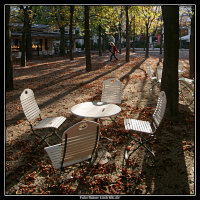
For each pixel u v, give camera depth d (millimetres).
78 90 10375
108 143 5141
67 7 24406
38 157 4566
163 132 5602
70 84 11766
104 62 22500
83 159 3674
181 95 8977
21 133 5770
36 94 9836
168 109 6402
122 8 24953
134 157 4523
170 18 6066
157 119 4887
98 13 21656
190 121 6156
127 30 21672
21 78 13961
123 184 3713
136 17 26453
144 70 16266
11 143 5168
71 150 3371
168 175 3938
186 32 43250
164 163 4277
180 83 11141
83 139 3412
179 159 4406
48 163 4344
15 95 9688
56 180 3844
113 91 6598
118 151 4781
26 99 4957
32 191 3596
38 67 19547
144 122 5062
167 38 6215
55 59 28109
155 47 61156
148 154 4621
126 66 18859
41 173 4047
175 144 5000
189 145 4902
